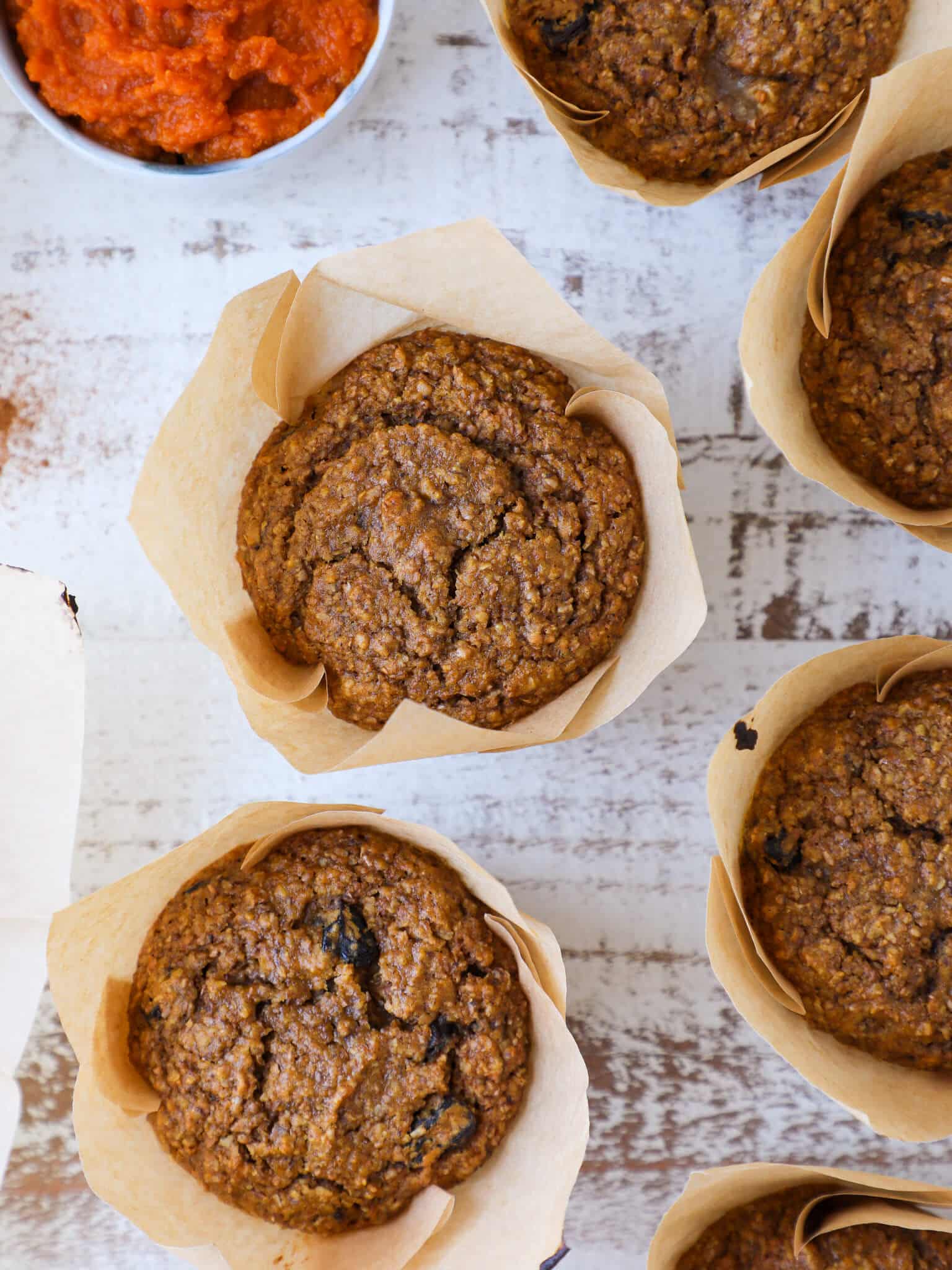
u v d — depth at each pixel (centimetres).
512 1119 36
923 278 37
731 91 37
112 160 37
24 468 40
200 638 36
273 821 37
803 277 37
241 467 38
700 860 39
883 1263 36
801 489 39
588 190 39
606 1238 39
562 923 39
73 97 37
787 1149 39
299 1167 35
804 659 39
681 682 39
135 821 39
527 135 39
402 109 39
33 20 37
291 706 37
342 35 37
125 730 39
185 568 36
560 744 39
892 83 35
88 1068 35
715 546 39
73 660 37
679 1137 39
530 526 37
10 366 40
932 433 37
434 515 36
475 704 37
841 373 37
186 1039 36
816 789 37
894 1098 36
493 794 39
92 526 40
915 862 36
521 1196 36
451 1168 36
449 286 36
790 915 36
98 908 35
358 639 36
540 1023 36
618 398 37
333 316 37
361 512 37
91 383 40
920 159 37
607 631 37
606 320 39
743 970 36
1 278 39
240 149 37
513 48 37
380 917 36
